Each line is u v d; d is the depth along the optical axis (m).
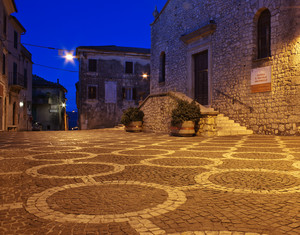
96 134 13.17
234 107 13.40
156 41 21.77
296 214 2.12
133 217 2.05
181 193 2.71
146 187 2.95
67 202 2.42
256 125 12.09
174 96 12.39
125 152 5.90
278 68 11.13
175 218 2.04
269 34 11.87
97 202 2.42
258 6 12.07
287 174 3.55
